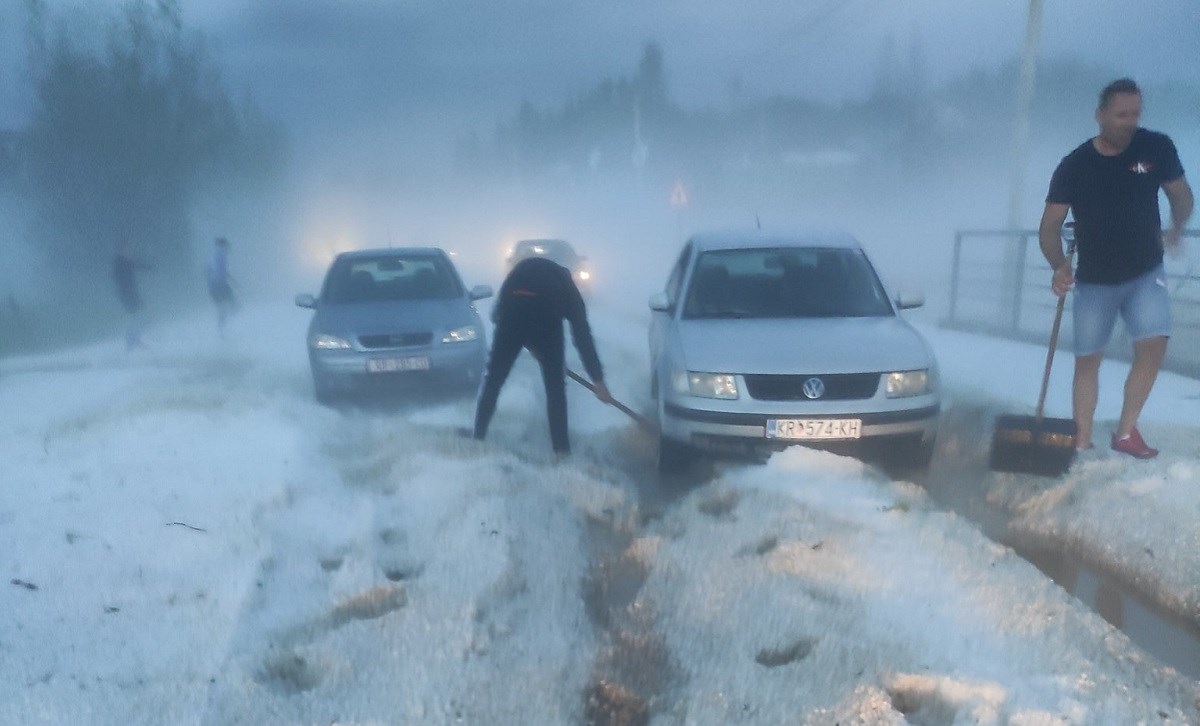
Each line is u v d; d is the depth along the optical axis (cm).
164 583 358
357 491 491
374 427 634
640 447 641
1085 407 521
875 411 507
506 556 383
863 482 469
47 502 452
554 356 579
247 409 654
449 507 442
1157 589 377
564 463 555
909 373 518
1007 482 505
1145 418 589
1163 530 409
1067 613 337
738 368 519
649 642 332
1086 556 418
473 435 606
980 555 387
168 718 272
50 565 374
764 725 273
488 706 283
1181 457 495
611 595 376
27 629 321
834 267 645
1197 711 281
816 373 511
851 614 333
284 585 363
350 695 287
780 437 510
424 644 314
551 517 443
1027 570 375
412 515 445
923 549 388
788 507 436
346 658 306
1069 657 304
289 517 435
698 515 456
